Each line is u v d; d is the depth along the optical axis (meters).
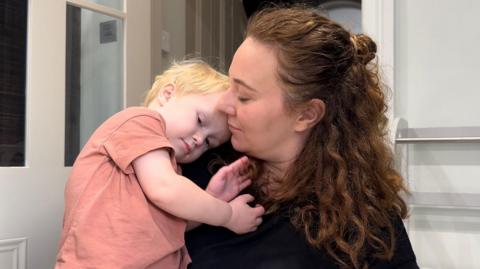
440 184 1.49
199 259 0.97
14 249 1.21
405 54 1.56
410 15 1.55
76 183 0.92
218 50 2.77
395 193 1.02
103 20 1.55
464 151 1.47
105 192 0.89
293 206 0.98
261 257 0.95
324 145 0.98
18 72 1.25
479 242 1.46
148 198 0.89
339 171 0.96
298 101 0.92
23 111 1.27
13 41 1.24
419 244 1.52
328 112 0.97
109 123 0.96
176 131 1.01
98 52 1.54
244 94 0.93
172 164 0.95
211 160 1.11
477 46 1.47
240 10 3.16
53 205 1.31
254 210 0.98
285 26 0.92
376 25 1.55
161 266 0.89
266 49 0.91
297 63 0.90
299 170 0.98
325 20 0.96
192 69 1.11
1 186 1.18
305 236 0.94
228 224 0.93
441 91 1.51
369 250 0.93
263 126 0.93
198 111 1.03
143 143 0.91
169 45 2.16
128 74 1.60
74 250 0.86
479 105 1.46
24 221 1.23
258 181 1.05
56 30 1.32
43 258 1.28
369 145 1.00
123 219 0.86
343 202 0.94
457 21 1.50
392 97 1.51
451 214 1.49
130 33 1.61
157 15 1.97
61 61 1.34
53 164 1.31
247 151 1.00
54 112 1.32
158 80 1.12
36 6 1.26
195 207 0.88
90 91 1.51
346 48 0.95
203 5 2.56
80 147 1.48
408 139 1.41
